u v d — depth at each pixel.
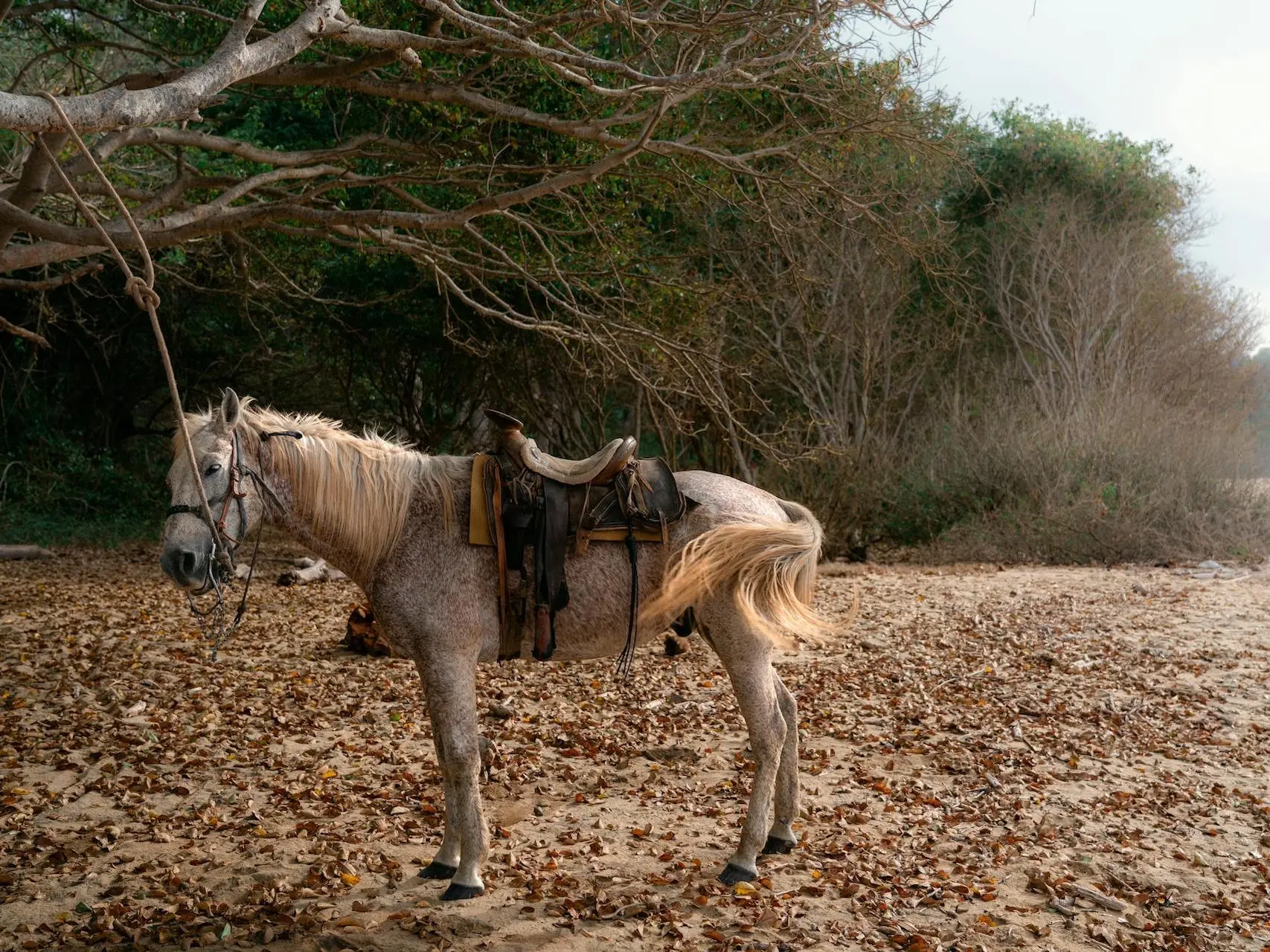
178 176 10.12
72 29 11.99
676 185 11.84
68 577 13.79
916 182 16.30
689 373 12.30
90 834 4.76
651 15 7.41
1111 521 15.80
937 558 17.02
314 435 4.22
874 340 18.42
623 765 5.99
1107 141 23.47
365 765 5.91
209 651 8.77
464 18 6.23
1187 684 8.10
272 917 3.96
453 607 4.12
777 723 4.35
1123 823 5.18
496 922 3.94
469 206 9.47
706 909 4.10
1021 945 3.88
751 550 4.17
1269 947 3.92
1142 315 21.17
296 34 5.34
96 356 21.41
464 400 22.62
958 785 5.73
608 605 4.30
